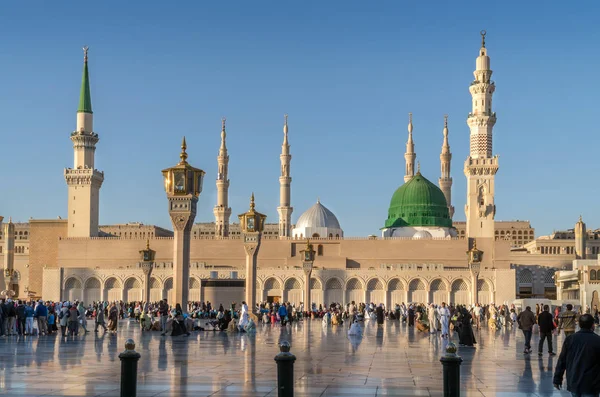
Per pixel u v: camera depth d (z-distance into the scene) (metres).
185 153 70.88
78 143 196.88
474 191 184.38
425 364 37.50
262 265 187.38
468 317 53.09
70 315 60.06
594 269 127.56
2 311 57.78
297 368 35.34
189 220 69.94
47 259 197.50
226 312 72.25
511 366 37.41
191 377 30.94
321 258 185.12
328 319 93.50
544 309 43.84
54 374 31.72
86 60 199.88
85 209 194.75
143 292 176.00
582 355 19.11
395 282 174.00
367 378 31.12
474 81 188.12
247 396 25.64
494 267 181.88
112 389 27.14
